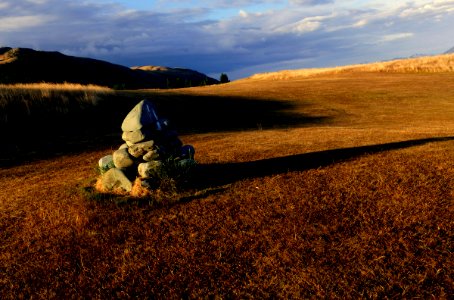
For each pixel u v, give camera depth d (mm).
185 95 31156
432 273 4184
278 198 6746
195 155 11227
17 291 4617
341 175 7754
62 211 6926
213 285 4363
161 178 7414
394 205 6051
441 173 7418
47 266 5113
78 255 5340
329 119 22922
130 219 6367
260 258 4781
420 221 5430
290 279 4316
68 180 9281
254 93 34438
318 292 4023
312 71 64312
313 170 8258
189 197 7137
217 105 27500
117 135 17094
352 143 11453
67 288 4566
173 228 5910
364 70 56875
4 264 5285
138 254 5227
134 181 7598
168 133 8281
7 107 18016
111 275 4777
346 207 6125
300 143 12102
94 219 6414
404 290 3928
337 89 35406
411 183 6961
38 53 109438
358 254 4703
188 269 4750
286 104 29000
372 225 5430
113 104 22953
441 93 30516
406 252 4641
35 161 12766
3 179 10352
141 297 4289
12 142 15156
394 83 37938
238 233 5527
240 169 8883
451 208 5762
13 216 7016
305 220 5758
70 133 17188
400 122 20438
